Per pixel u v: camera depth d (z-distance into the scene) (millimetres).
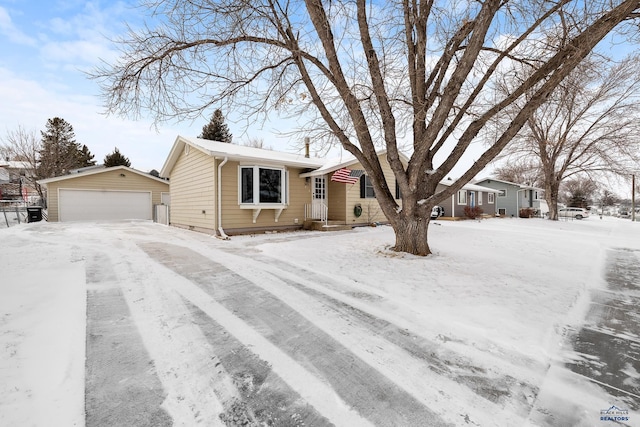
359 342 2695
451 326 3018
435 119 5402
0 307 3205
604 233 13164
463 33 5965
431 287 4234
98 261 5559
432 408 1857
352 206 13062
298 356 2447
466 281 4539
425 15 6316
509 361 2412
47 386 1969
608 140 17891
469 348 2607
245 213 10648
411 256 6223
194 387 2023
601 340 2787
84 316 3100
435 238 9359
